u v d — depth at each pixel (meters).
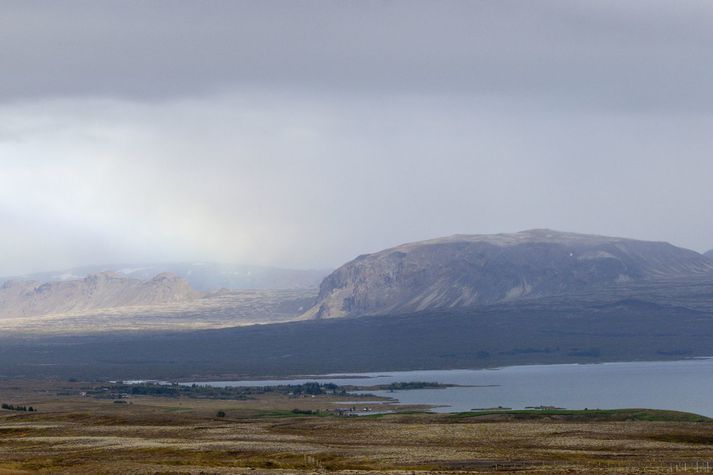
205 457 191.25
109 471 168.62
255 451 198.50
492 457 182.38
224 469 167.62
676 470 155.75
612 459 176.75
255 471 162.88
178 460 186.12
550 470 160.62
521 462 174.12
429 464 174.38
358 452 195.00
